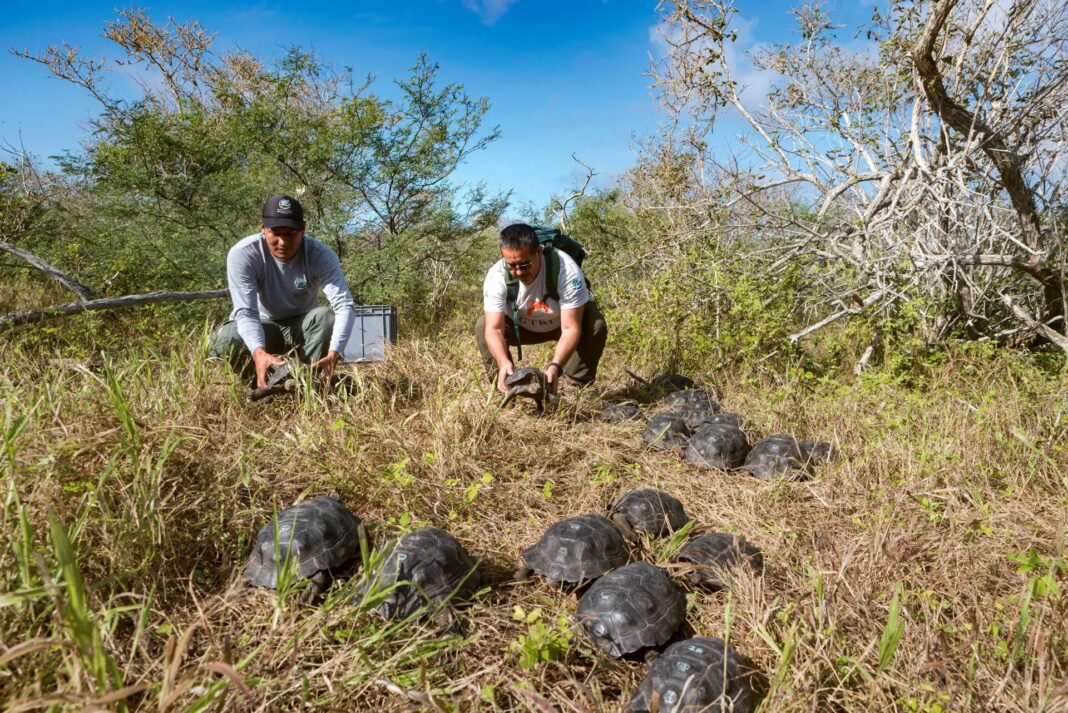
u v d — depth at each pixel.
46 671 1.96
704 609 2.79
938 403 5.05
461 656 2.41
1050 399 4.72
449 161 10.11
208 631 2.34
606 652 2.48
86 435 3.10
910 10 6.14
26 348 5.60
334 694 2.09
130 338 6.22
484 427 4.28
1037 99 5.72
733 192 7.48
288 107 10.31
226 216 9.45
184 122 11.56
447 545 2.80
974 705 2.12
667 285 7.09
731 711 2.06
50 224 9.56
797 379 5.60
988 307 6.88
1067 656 2.28
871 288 6.95
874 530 3.15
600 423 5.03
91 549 2.58
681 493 3.94
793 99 7.41
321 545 2.77
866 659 2.34
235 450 3.62
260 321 4.86
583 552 2.93
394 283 9.31
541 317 5.34
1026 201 5.88
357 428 4.06
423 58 9.89
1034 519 3.11
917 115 6.18
